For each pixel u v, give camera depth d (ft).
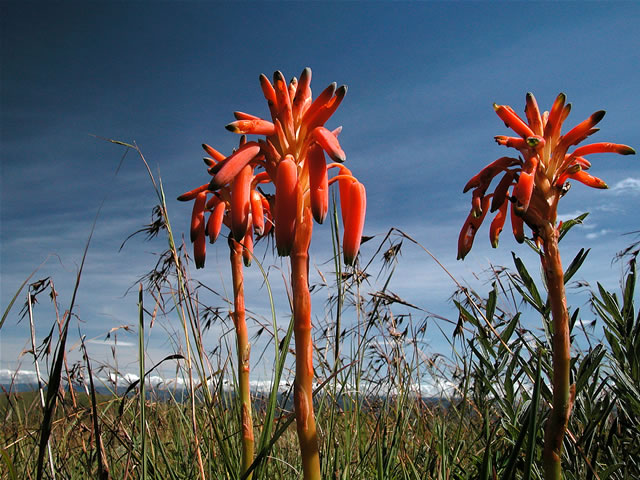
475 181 1.01
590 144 0.98
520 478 1.11
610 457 1.16
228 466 1.20
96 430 0.87
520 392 1.20
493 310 1.20
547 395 1.05
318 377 1.67
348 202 0.89
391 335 1.68
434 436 1.46
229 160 0.82
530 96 1.00
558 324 0.88
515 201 0.95
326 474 1.29
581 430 1.18
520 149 0.98
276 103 0.88
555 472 0.86
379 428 1.39
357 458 1.50
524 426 0.84
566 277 0.96
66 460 1.37
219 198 1.07
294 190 0.77
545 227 0.92
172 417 1.72
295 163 0.83
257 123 0.84
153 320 1.41
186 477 1.36
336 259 1.30
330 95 0.83
